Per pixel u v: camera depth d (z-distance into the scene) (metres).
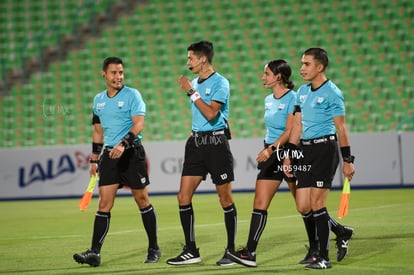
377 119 70.56
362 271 23.55
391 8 78.75
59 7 85.69
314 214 24.14
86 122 74.25
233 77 76.12
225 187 25.75
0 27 84.88
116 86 26.44
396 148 57.56
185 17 82.75
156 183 59.81
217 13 82.50
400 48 76.00
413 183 57.25
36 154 60.66
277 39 78.94
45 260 28.05
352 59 75.75
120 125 26.41
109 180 26.33
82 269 25.61
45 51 82.12
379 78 73.81
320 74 24.03
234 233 25.91
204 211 44.88
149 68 78.69
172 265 26.00
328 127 23.98
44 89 78.25
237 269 24.67
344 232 25.95
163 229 36.78
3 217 46.34
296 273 23.50
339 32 78.31
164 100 75.56
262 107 73.25
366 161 57.81
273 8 81.75
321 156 23.88
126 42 81.50
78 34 83.06
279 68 25.88
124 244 31.80
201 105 25.08
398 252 27.25
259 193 25.30
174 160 59.69
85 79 78.75
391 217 38.16
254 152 59.09
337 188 57.75
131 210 47.28
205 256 27.92
